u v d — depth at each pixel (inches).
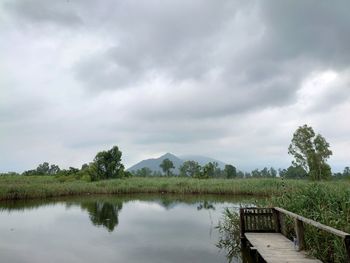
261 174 3523.6
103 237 554.9
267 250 349.1
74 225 673.6
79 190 1433.3
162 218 767.1
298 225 351.6
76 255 442.6
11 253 452.1
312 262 302.0
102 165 2095.2
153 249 474.0
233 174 2411.4
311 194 470.3
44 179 1911.9
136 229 629.0
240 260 417.1
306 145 1626.5
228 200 1175.6
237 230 527.8
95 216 798.5
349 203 400.2
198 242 516.4
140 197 1327.5
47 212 872.3
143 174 3228.3
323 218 374.3
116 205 1044.5
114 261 413.4
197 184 1541.6
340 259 314.3
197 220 735.7
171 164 3179.1
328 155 1593.3
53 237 555.8
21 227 649.6
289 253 336.5
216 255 441.1
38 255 442.0
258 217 462.0
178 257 430.6
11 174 2319.1
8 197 1170.6
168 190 1520.7
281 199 538.6
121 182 1685.5
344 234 241.6
